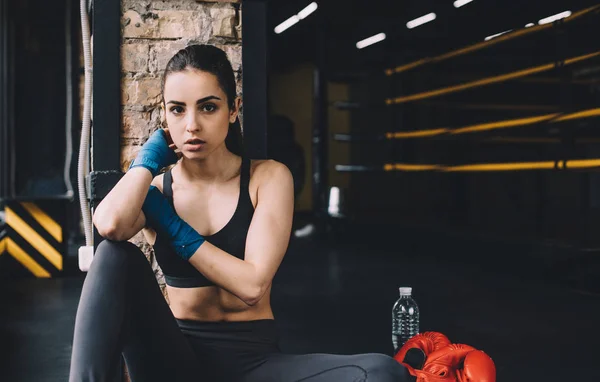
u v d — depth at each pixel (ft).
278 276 23.16
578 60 23.26
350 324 15.61
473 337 14.29
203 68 6.00
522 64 33.04
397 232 31.32
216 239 6.17
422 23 35.14
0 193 33.76
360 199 53.83
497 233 26.45
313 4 37.06
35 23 34.50
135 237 8.01
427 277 22.72
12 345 13.19
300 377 5.85
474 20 32.09
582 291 19.85
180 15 8.16
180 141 6.07
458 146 37.50
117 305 5.47
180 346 5.93
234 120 6.35
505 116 40.55
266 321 6.38
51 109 35.06
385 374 5.56
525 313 16.81
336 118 55.01
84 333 5.36
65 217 23.03
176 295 6.33
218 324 6.27
